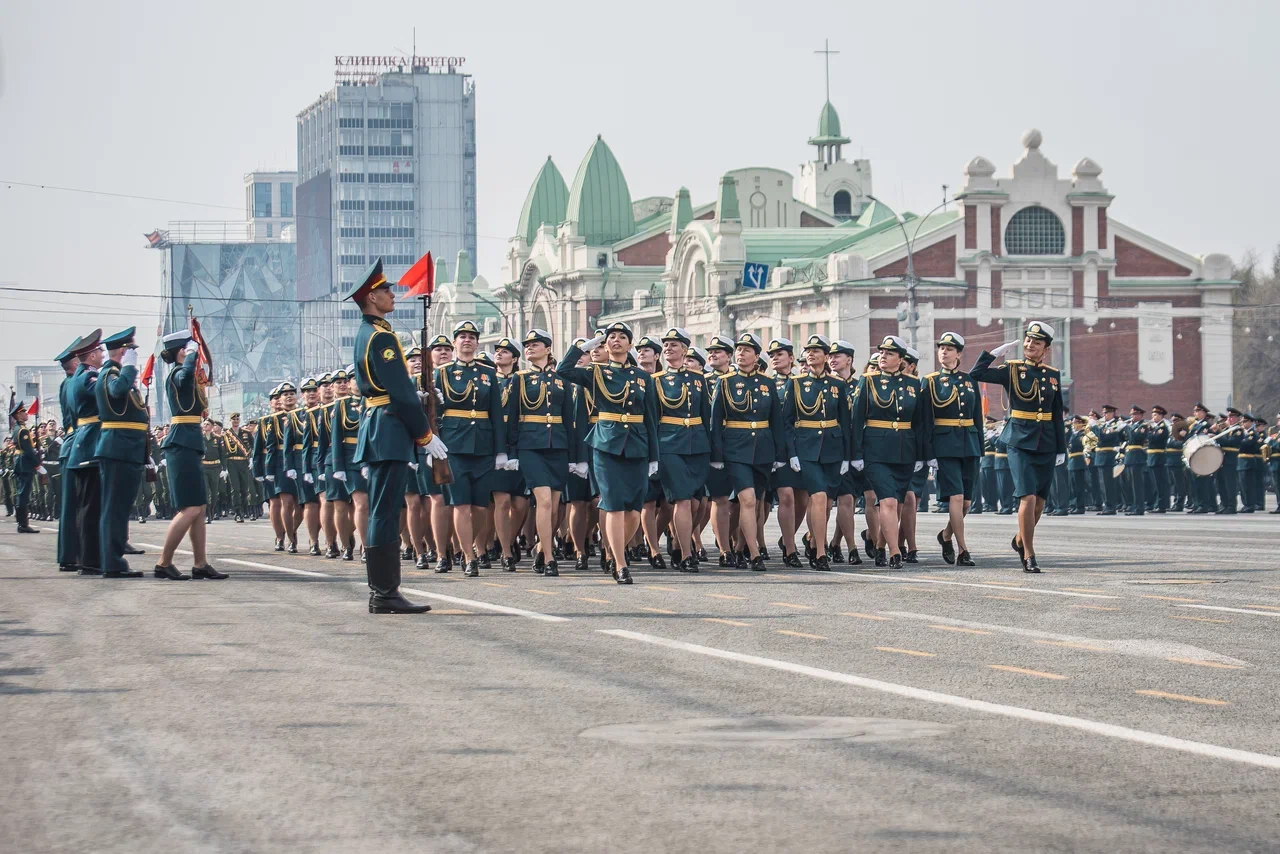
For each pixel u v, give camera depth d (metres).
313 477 29.41
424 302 19.02
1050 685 11.91
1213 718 10.62
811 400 23.27
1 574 23.08
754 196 127.88
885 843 7.54
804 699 11.30
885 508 23.12
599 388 20.84
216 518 56.19
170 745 9.76
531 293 131.00
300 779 8.85
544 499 22.48
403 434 16.78
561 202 142.62
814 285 89.00
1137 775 8.94
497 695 11.47
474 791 8.56
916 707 11.00
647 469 21.25
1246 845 7.54
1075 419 48.59
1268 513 45.38
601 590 19.52
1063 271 92.31
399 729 10.22
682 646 14.02
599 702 11.18
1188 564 22.95
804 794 8.49
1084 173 92.50
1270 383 132.00
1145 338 93.75
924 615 16.34
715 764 9.20
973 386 23.75
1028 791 8.55
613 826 7.85
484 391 22.66
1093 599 17.83
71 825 7.92
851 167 148.00
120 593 19.44
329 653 13.63
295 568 24.72
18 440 41.59
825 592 18.94
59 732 10.18
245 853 7.42
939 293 89.94
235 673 12.49
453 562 24.50
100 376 22.36
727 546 24.50
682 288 106.31
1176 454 47.41
